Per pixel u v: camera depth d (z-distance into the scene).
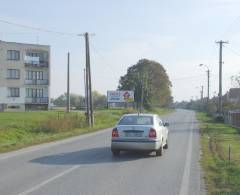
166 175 13.35
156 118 19.55
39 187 11.05
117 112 75.12
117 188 11.04
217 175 13.38
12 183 11.58
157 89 122.06
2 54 86.12
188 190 10.99
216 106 91.25
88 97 44.03
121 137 18.34
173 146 23.77
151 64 123.38
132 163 16.16
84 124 42.50
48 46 91.00
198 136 32.28
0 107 82.69
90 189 10.84
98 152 19.97
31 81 89.25
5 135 29.11
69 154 19.00
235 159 17.89
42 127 35.06
